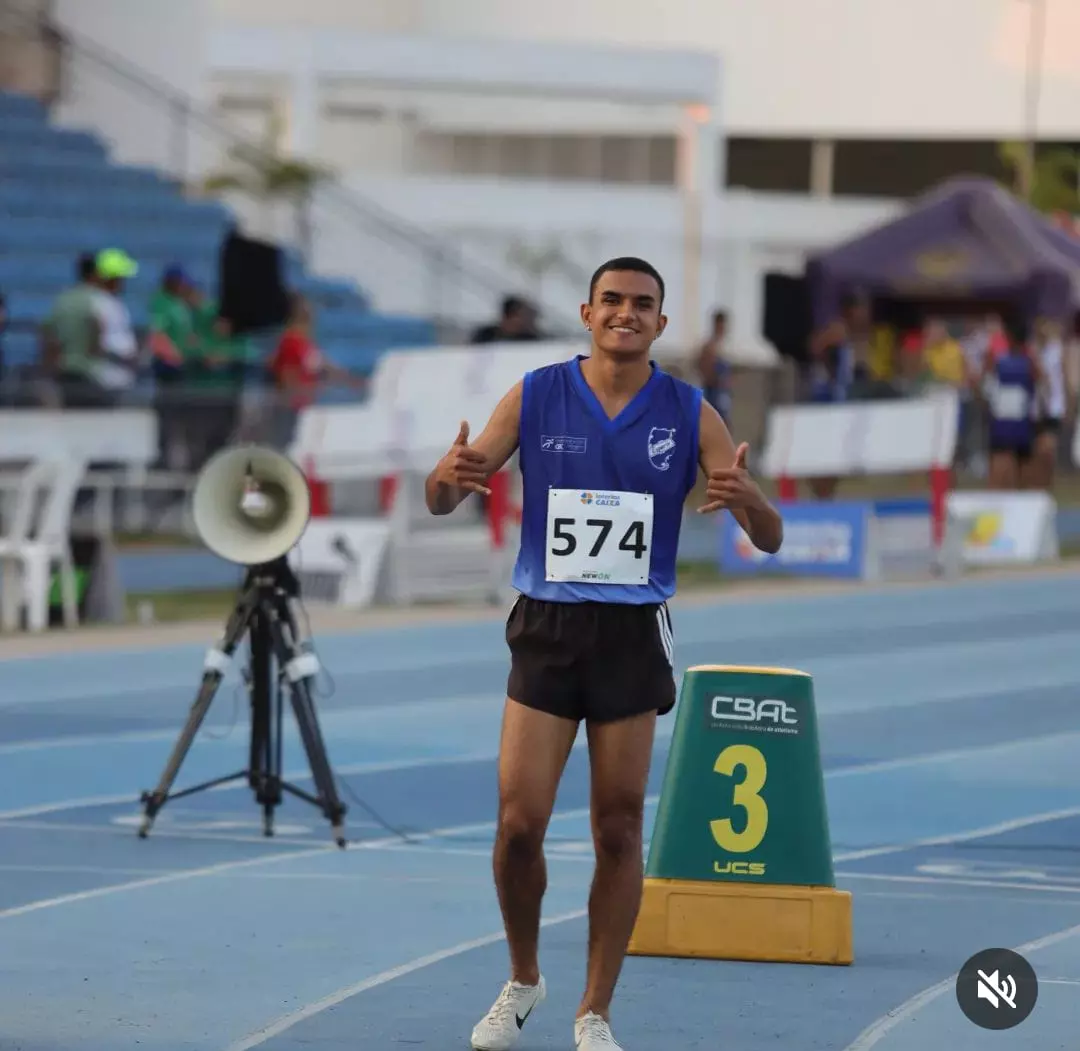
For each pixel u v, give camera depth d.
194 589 53.06
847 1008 17.47
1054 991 18.05
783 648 44.94
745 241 95.38
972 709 37.06
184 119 80.69
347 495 55.66
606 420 15.95
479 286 86.00
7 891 21.70
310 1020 16.88
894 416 59.97
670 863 19.42
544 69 90.12
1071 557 66.12
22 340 66.31
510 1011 16.11
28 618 44.41
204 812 26.44
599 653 15.83
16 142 75.75
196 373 58.31
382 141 107.88
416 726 33.75
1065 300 81.12
